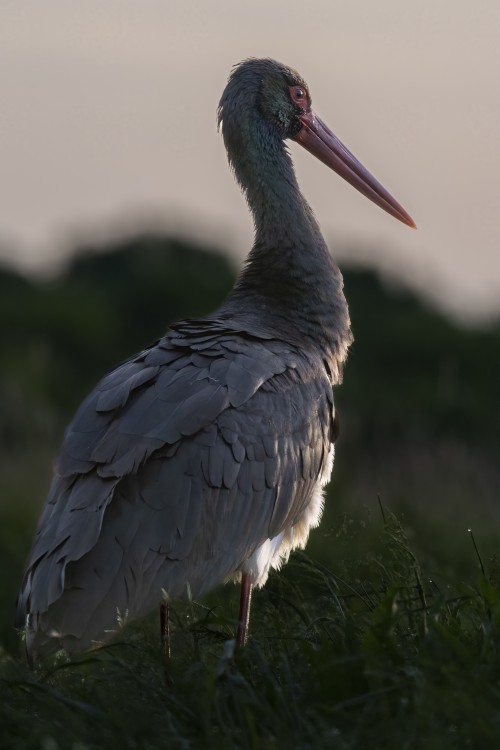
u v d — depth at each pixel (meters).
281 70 13.34
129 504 9.39
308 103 13.65
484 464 24.08
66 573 9.05
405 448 29.73
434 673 8.41
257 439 10.16
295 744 7.91
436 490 21.42
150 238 49.53
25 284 47.41
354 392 35.03
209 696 8.18
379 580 10.64
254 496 10.12
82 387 37.59
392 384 36.66
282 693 8.48
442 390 33.59
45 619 8.96
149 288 44.41
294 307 12.10
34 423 27.03
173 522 9.46
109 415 9.88
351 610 9.81
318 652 8.98
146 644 9.34
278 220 12.60
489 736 7.58
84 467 9.53
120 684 8.94
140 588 9.27
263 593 11.09
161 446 9.57
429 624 9.14
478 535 16.20
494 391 36.28
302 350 11.27
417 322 40.91
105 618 9.09
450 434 31.47
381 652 8.80
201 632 10.07
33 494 20.02
